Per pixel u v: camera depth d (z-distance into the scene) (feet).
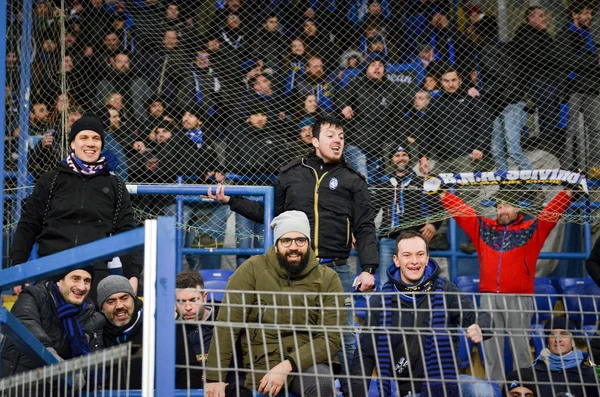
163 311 12.23
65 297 20.04
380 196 28.96
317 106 31.68
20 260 22.11
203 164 29.94
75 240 22.08
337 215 23.25
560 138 31.19
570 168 30.96
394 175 29.43
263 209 24.03
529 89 31.71
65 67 30.99
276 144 30.42
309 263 19.12
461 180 28.66
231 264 32.55
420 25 33.53
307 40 33.37
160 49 32.60
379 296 19.39
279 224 19.19
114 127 30.83
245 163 30.01
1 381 12.60
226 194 23.99
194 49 32.78
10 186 28.50
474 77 32.50
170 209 29.07
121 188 22.82
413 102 30.86
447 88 31.48
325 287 19.11
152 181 29.81
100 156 22.95
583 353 19.90
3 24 19.38
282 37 33.32
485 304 27.30
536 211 28.19
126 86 31.63
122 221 22.67
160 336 12.18
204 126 30.86
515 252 27.71
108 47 32.07
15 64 29.60
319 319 18.71
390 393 18.38
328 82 32.27
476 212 28.48
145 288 12.26
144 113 31.35
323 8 33.71
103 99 31.32
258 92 31.91
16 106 29.43
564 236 33.01
